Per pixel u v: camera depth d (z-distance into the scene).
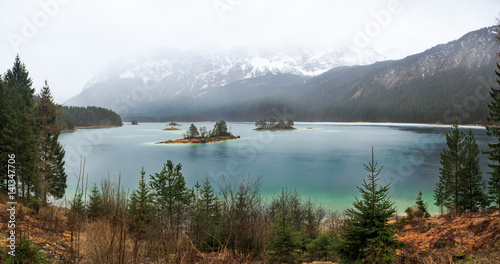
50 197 38.81
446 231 15.54
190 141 160.50
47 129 34.50
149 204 16.47
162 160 97.81
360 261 9.55
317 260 12.98
